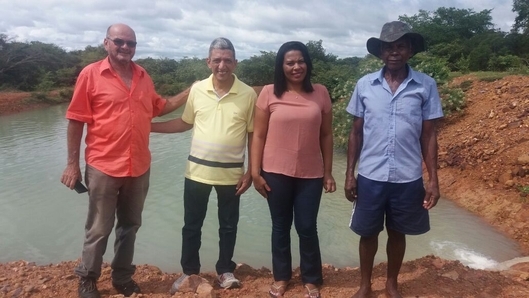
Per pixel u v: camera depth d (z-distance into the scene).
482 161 8.21
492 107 10.41
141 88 3.53
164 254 5.68
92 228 3.54
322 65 25.92
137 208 3.70
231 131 3.58
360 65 13.12
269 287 3.87
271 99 3.36
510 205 6.78
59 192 8.29
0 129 17.34
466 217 6.95
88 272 3.56
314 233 3.54
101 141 3.45
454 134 10.00
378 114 3.14
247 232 6.39
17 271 4.50
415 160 3.17
